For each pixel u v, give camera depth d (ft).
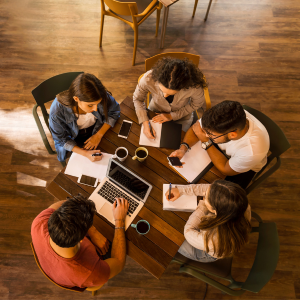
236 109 4.28
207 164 5.62
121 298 6.97
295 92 9.75
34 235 4.18
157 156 5.65
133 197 5.18
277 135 5.83
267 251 4.99
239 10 11.20
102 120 6.10
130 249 4.82
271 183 8.40
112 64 9.87
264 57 10.31
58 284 4.35
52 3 10.91
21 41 10.11
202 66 10.05
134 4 7.47
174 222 5.07
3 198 7.84
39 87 5.98
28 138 8.64
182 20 10.89
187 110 6.48
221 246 4.09
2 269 7.07
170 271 7.25
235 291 4.76
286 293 7.13
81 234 3.67
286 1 11.50
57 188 5.21
